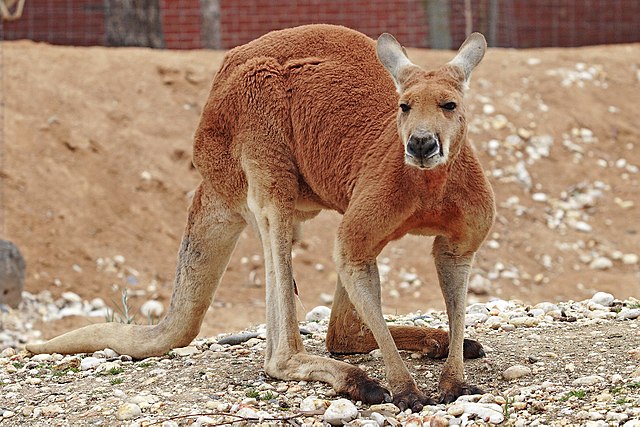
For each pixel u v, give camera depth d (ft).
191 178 55.11
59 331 44.27
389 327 26.94
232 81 26.61
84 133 55.01
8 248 45.88
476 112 59.16
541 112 59.93
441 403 22.27
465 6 74.49
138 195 53.31
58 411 24.04
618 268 51.60
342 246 23.35
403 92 22.70
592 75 63.26
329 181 25.14
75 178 53.11
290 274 25.91
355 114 24.73
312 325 31.71
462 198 22.86
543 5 82.64
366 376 23.45
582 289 49.80
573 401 21.49
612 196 56.08
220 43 71.36
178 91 58.90
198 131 27.58
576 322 29.07
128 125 56.18
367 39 26.17
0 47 58.59
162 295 48.60
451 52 61.87
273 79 25.95
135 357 29.22
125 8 67.77
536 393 22.20
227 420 22.22
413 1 77.87
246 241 52.49
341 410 21.93
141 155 54.95
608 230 53.98
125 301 33.45
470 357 25.59
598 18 83.25
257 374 26.04
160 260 50.72
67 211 51.60
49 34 75.77
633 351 24.43
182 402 23.82
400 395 22.38
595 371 23.61
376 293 23.41
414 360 26.16
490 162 56.85
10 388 26.48
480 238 23.44
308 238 52.19
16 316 45.21
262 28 77.87
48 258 49.32
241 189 26.99
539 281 50.34
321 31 26.40
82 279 48.75
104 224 51.67
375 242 23.08
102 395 24.94
